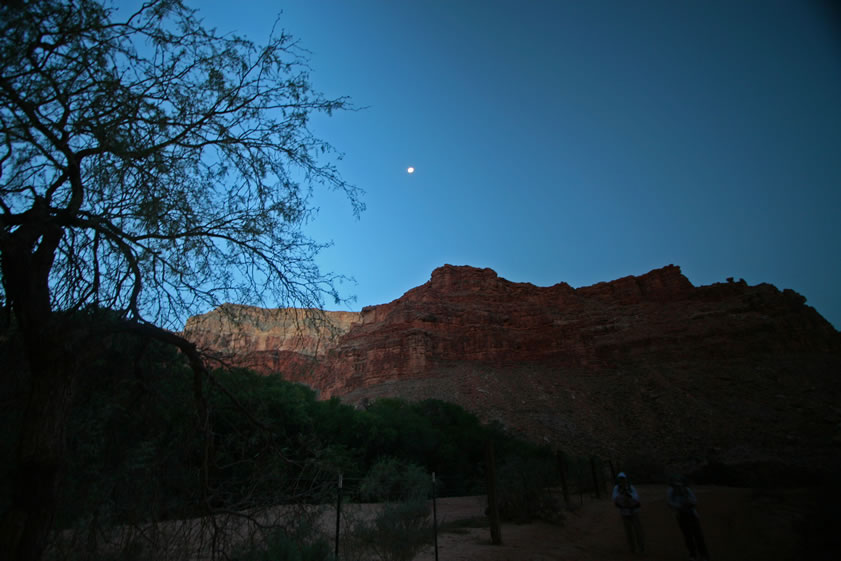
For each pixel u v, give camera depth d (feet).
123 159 12.65
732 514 38.96
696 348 284.82
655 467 90.94
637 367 280.72
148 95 13.43
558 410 226.17
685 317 323.37
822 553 22.80
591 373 283.38
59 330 11.64
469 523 38.29
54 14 11.47
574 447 182.80
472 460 106.93
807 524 24.38
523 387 254.06
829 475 25.85
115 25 12.60
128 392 15.99
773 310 310.04
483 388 248.32
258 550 15.19
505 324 352.69
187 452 15.98
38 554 10.11
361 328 371.56
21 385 14.74
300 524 16.44
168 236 13.82
